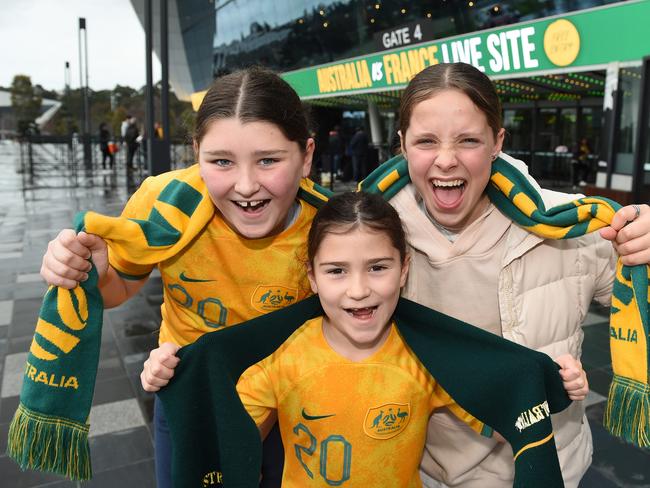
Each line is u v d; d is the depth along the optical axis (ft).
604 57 24.14
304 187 5.02
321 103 61.46
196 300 5.05
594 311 15.58
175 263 4.91
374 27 52.54
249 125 4.12
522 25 27.99
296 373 4.66
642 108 22.43
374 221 4.33
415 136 4.36
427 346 4.58
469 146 4.28
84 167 64.03
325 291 4.49
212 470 4.62
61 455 4.10
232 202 4.43
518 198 4.47
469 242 4.72
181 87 117.80
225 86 4.30
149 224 4.45
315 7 60.18
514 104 52.03
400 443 4.72
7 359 12.98
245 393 4.74
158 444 5.40
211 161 4.31
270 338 4.67
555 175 47.32
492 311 4.85
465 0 39.06
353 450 4.67
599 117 45.29
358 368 4.64
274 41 71.46
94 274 4.18
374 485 4.75
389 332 4.84
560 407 4.40
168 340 5.46
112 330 14.67
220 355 4.38
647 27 21.98
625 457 8.94
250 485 4.44
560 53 25.93
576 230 4.29
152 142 30.99
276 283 5.00
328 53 61.67
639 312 4.12
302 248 5.00
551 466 4.11
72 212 34.50
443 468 5.26
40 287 18.79
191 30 101.14
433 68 4.41
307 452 4.75
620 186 24.14
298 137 4.39
